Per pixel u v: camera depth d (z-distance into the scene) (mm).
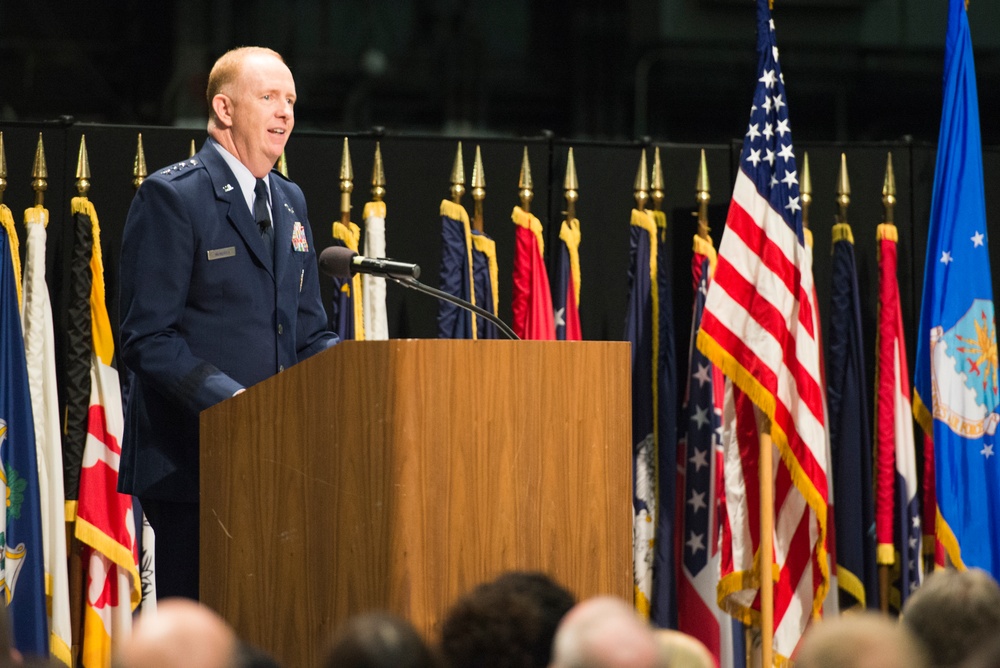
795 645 13242
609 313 14695
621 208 14773
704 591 13898
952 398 13508
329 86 21688
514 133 22016
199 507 8773
